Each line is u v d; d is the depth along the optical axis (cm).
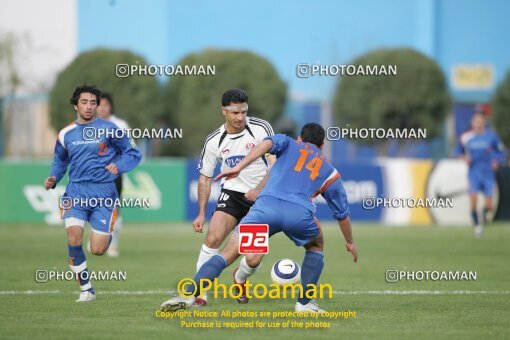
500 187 7650
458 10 15062
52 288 3450
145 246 5519
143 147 10675
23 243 5650
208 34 13525
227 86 11544
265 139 2662
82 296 3080
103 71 10362
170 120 11538
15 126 12519
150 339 2361
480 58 15125
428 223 7519
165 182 7281
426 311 2888
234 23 13675
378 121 11762
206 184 3008
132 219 7262
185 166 7306
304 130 2759
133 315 2764
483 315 2802
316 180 2684
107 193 3042
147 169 7262
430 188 7519
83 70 10425
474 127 6519
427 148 12600
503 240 6028
